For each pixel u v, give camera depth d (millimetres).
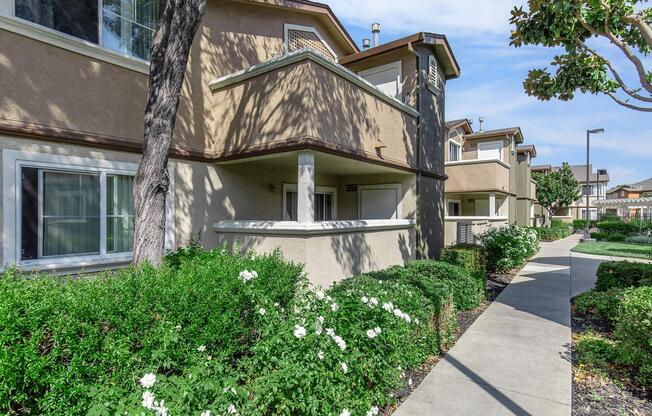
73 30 5562
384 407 3805
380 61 11570
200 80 7637
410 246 10398
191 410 2527
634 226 30016
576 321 6637
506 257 11617
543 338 5664
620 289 7164
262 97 7078
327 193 11555
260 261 4961
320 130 6703
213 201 7793
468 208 21406
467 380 4305
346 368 3260
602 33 6449
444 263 8320
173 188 6949
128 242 6262
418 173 10750
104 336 2789
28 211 5012
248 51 8766
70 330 2576
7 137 4805
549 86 7922
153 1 6805
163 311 3152
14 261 4820
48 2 5281
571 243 23281
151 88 4934
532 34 6918
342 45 12227
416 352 4613
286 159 7625
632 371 4551
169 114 4906
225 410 2590
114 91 6051
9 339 2375
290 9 9602
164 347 2979
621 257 15641
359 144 8047
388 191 11102
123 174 6156
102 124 5863
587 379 4406
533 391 4039
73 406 2521
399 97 11195
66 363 2584
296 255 6469
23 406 2436
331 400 3146
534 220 32875
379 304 4293
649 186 69500
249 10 8820
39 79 5117
